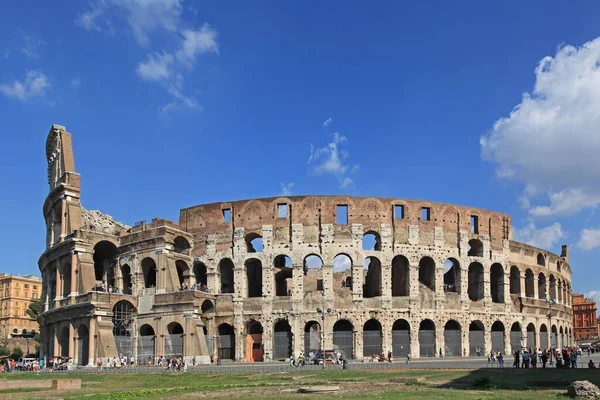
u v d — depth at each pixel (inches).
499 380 2279.8
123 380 2714.1
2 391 2133.4
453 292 4542.3
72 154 4975.4
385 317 4286.4
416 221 4507.9
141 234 4421.8
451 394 1814.7
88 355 4003.4
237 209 4500.5
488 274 4717.0
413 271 4409.5
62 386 2241.6
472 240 4756.4
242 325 4296.3
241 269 4387.3
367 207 4443.9
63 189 4712.1
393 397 1742.1
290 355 4229.8
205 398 1823.3
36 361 4362.7
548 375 2534.5
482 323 4594.0
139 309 4276.6
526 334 4874.5
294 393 1925.4
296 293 4288.9
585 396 1660.9
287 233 4397.1
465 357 4293.8
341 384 2231.8
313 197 4426.7
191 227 4603.8
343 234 4372.5
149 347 4185.5
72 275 4333.2
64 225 4665.4
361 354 4200.3
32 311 7544.3
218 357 4296.3
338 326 4451.3
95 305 4020.7
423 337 4357.8
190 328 4028.1
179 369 3400.6
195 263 4520.2
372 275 4803.2
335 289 4303.6
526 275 5255.9
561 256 6186.0
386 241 4402.1
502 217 4933.6
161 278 4259.4
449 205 4650.6
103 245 4692.4
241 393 1961.1
